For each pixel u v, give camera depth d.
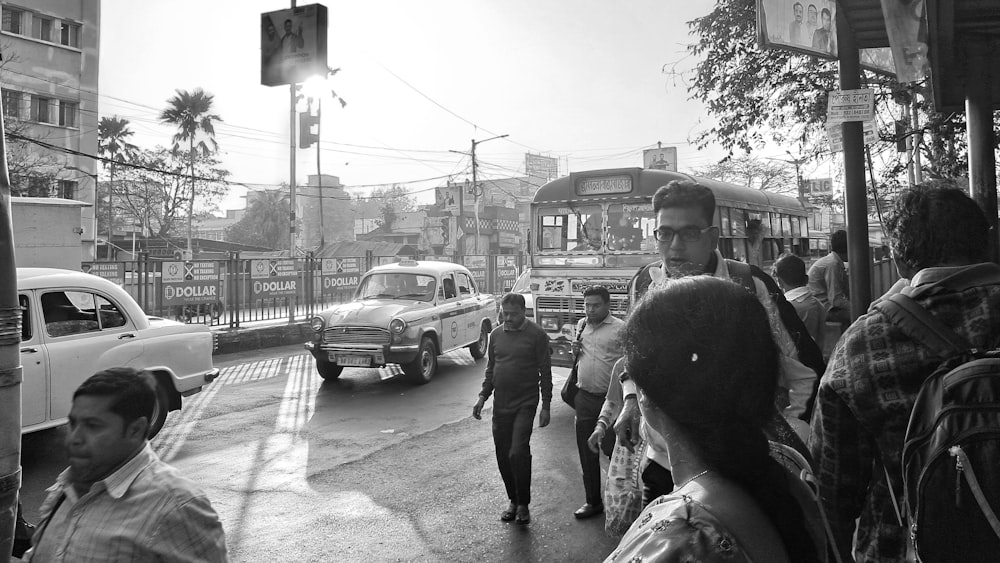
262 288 16.47
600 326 4.97
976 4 4.30
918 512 1.52
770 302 2.48
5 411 2.44
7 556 2.45
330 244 48.75
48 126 27.98
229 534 4.78
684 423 1.07
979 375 1.52
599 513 5.04
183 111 41.31
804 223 13.91
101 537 2.05
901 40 4.12
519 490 4.87
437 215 54.22
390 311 10.64
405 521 5.00
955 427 1.50
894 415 1.72
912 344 1.71
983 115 5.00
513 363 5.00
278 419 8.31
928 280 1.80
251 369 12.16
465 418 8.32
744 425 1.05
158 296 14.27
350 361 10.36
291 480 5.98
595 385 4.92
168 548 2.05
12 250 2.48
